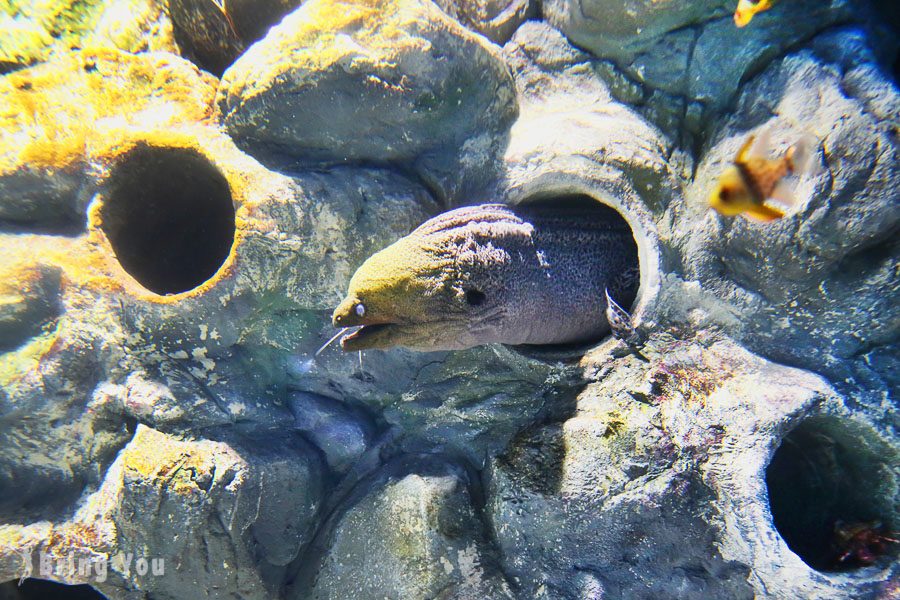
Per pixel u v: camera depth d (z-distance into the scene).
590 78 1.24
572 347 1.24
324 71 1.15
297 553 1.26
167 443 1.16
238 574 1.20
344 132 1.19
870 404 1.10
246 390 1.22
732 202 1.01
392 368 1.27
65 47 1.32
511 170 1.19
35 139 1.19
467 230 1.14
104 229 1.19
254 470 1.18
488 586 1.17
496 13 1.29
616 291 1.23
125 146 1.19
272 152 1.20
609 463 1.12
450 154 1.22
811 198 1.07
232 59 1.36
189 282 1.33
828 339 1.12
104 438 1.18
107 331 1.17
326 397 1.28
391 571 1.20
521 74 1.26
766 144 1.01
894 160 1.04
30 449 1.18
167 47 1.37
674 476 1.11
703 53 1.16
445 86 1.17
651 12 1.16
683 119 1.20
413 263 1.11
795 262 1.09
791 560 1.05
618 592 1.14
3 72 1.28
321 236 1.19
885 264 1.07
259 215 1.17
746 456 1.08
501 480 1.17
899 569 1.07
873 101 1.06
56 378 1.16
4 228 1.20
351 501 1.26
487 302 1.15
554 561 1.15
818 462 1.18
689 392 1.13
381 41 1.15
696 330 1.15
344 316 1.10
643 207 1.15
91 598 1.41
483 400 1.25
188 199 1.27
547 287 1.19
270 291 1.20
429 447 1.28
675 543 1.12
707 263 1.15
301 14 1.17
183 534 1.15
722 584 1.11
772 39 1.13
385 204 1.20
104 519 1.16
